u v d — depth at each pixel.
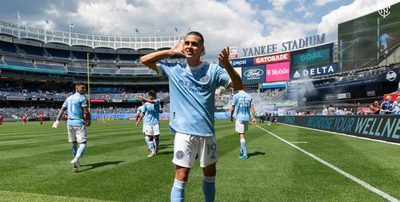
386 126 14.25
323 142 14.63
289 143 14.50
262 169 8.06
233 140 16.64
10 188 6.24
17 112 72.94
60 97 82.75
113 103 90.38
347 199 5.30
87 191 5.95
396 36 36.88
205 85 3.78
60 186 6.38
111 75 91.62
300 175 7.25
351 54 42.75
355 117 17.83
